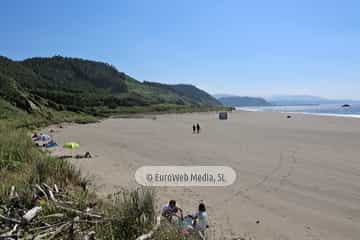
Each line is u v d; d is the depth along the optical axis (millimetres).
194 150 21531
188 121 59562
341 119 53438
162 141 27016
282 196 10852
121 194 9102
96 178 12477
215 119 64875
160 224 4961
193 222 7695
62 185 7062
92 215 4969
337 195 10922
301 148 22016
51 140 23906
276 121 53969
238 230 8000
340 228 8234
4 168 7719
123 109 99250
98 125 49188
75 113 69688
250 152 20438
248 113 86562
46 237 4125
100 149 21797
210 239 7047
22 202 5344
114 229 4520
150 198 5488
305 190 11531
